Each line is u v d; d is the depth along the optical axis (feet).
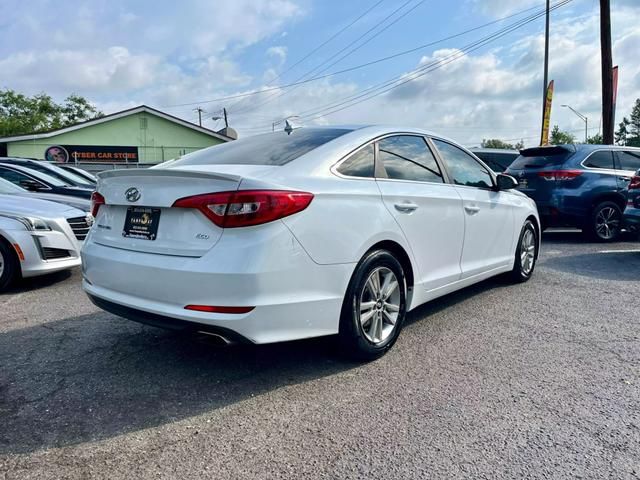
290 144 11.46
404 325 13.67
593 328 13.39
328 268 9.77
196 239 9.06
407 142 12.87
